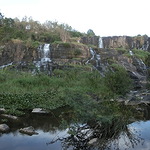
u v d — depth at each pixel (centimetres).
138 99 1148
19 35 3581
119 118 624
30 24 4509
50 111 880
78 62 2600
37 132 645
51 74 1930
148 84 1928
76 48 2933
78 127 577
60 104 974
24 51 2772
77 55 2889
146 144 553
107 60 2859
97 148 531
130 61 3116
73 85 1402
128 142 562
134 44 4419
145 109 952
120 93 1234
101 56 3048
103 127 578
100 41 4353
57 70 2038
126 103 1019
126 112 802
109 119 555
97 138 574
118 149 523
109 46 4381
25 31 4122
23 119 773
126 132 621
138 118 785
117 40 4425
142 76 2762
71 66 2323
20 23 4434
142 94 1330
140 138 591
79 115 575
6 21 3812
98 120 572
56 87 1297
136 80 2419
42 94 1079
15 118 772
